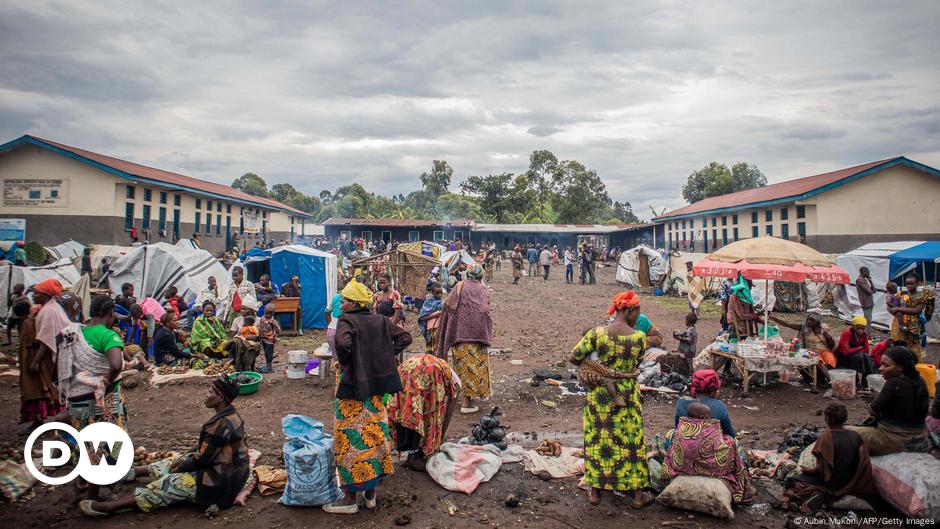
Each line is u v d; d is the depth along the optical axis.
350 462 4.67
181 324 12.70
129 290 11.23
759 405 8.14
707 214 33.91
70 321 6.67
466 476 5.38
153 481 4.90
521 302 21.73
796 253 8.69
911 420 4.88
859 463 4.73
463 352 7.66
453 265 24.34
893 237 23.14
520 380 9.59
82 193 23.41
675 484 4.82
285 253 15.45
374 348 4.81
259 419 7.46
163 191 26.95
